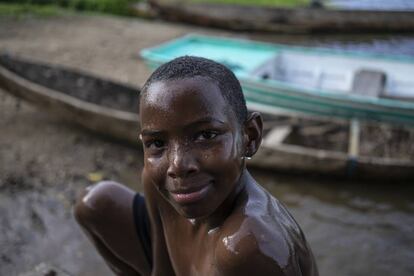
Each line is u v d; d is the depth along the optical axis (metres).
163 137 1.22
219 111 1.21
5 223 4.79
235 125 1.26
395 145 6.59
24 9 14.15
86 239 4.62
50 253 4.41
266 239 1.23
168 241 1.64
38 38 11.80
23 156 6.05
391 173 5.75
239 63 8.75
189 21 14.96
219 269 1.27
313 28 15.02
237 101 1.29
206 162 1.20
